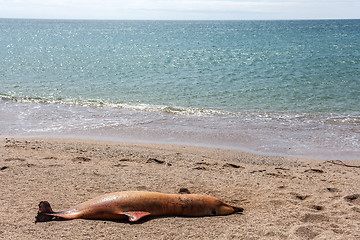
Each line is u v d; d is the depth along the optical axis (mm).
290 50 44750
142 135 12586
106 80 23844
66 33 100562
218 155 10625
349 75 25344
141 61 34500
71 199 6422
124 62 33625
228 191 7301
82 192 6777
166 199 5984
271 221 5867
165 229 5398
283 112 15945
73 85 22062
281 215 6141
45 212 5504
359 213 6195
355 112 15945
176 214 5973
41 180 7324
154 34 96375
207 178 8031
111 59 36031
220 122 14328
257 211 6348
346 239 5203
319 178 8555
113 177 7730
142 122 14180
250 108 16688
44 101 17594
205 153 10781
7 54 40062
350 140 12180
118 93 19812
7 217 5500
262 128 13523
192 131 13094
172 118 14844
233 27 158125
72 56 38719
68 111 15789
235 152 10961
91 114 15312
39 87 21344
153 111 15891
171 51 45688
